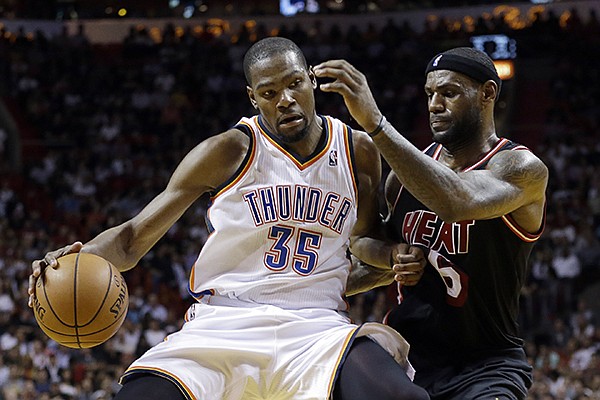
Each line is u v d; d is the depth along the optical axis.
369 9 47.94
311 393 7.26
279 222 7.60
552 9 46.16
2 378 24.77
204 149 7.74
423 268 7.98
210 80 44.72
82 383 24.67
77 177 38.41
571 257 30.02
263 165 7.71
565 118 41.00
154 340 26.66
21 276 30.12
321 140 7.81
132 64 46.72
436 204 7.11
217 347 7.32
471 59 7.88
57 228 34.88
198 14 49.44
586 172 35.94
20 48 46.22
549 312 28.12
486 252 7.83
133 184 38.53
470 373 7.82
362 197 8.06
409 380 6.99
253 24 48.16
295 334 7.46
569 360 25.64
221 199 7.73
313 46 45.22
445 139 7.93
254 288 7.60
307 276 7.62
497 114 41.75
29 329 26.66
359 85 6.95
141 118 42.81
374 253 8.34
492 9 46.47
